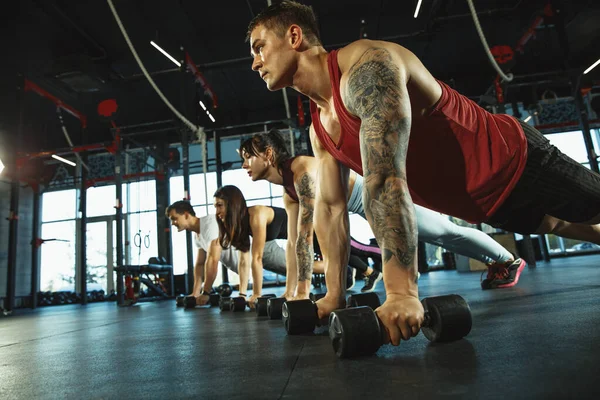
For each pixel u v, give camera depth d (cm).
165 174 774
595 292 149
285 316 119
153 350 104
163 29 681
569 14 672
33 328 232
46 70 734
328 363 68
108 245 924
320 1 650
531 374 49
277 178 197
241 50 761
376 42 93
